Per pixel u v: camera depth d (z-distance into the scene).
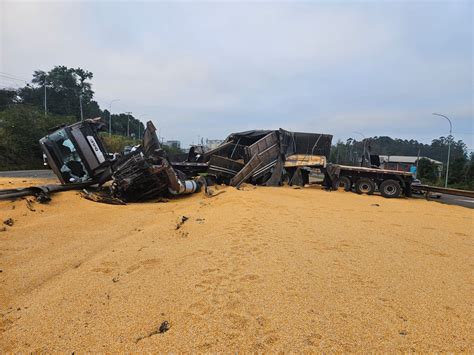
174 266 4.55
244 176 16.62
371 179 18.58
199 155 21.64
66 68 73.31
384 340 2.76
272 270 4.40
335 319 3.09
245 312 3.20
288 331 2.86
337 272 4.38
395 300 3.55
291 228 7.08
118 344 2.66
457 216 10.52
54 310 3.25
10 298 3.57
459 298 3.66
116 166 11.91
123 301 3.44
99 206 9.02
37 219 7.09
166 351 2.56
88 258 5.04
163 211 9.54
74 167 11.20
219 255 5.06
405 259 5.08
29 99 68.19
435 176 49.09
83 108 74.38
